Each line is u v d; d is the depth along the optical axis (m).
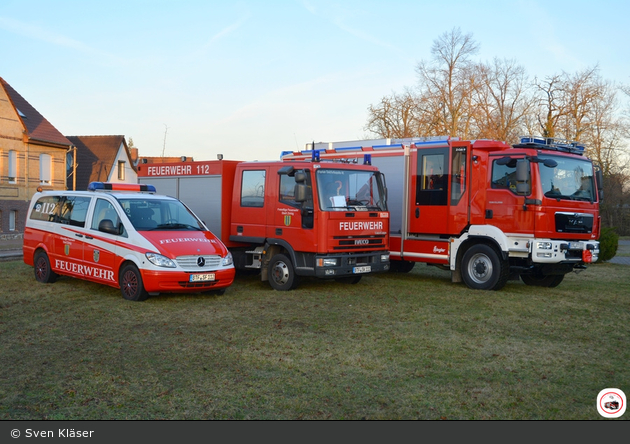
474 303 10.16
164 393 5.35
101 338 7.30
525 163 10.88
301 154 14.89
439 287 12.02
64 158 36.81
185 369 6.08
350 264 11.12
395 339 7.44
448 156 11.99
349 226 11.07
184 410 4.95
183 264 9.59
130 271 9.75
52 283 11.64
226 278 10.12
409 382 5.77
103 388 5.46
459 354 6.80
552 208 10.95
